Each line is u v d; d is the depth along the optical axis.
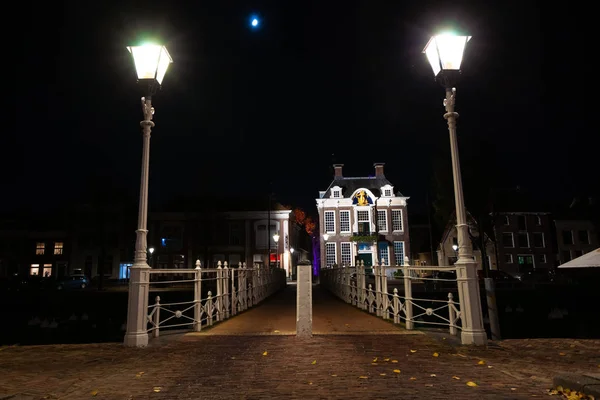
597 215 53.94
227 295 13.48
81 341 21.97
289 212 53.16
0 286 37.81
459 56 8.76
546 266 51.56
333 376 5.83
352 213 51.66
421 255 60.03
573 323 25.16
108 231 50.56
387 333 9.72
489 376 5.75
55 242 52.53
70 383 5.61
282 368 6.35
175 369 6.38
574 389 4.75
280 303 19.78
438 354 7.30
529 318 26.44
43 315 28.64
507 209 52.12
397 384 5.38
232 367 6.46
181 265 51.59
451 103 8.83
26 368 6.52
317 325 11.48
